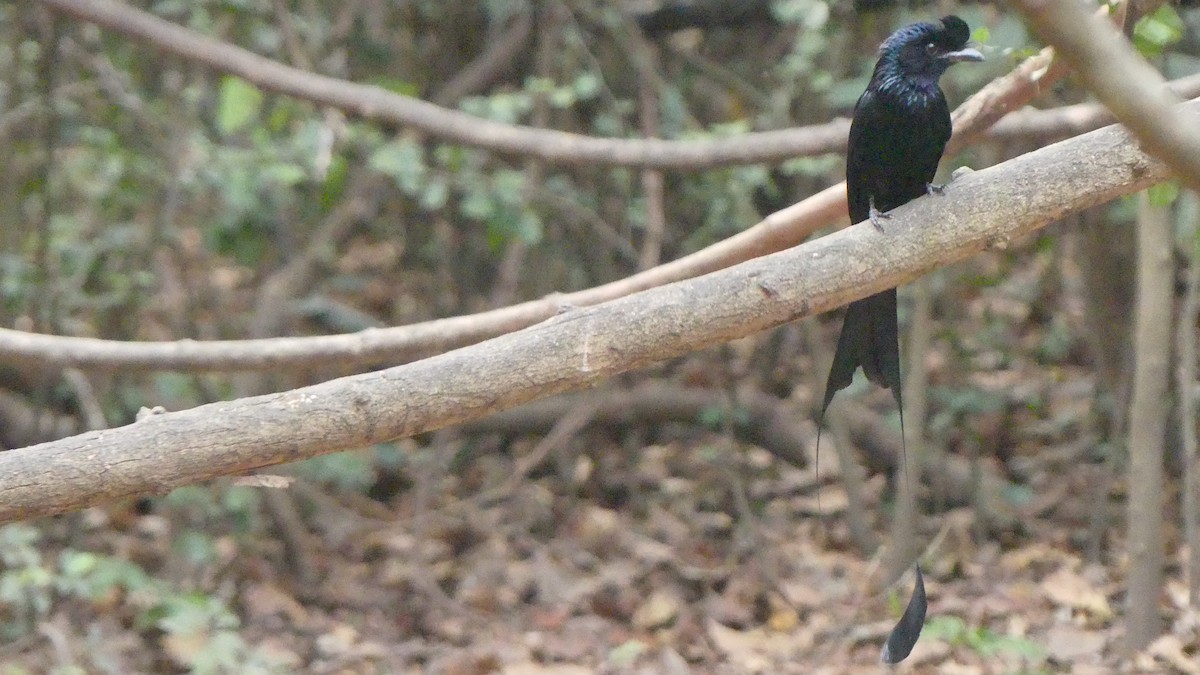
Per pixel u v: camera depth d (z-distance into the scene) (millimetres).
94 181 12938
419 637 10750
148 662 9922
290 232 14234
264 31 12422
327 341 7480
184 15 13172
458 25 15008
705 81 14875
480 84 14008
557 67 13445
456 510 13062
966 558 11266
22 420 13219
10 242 12562
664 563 11695
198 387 12727
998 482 12430
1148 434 9117
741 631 10422
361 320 14250
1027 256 16188
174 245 13266
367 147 11703
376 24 14031
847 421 12852
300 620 11016
